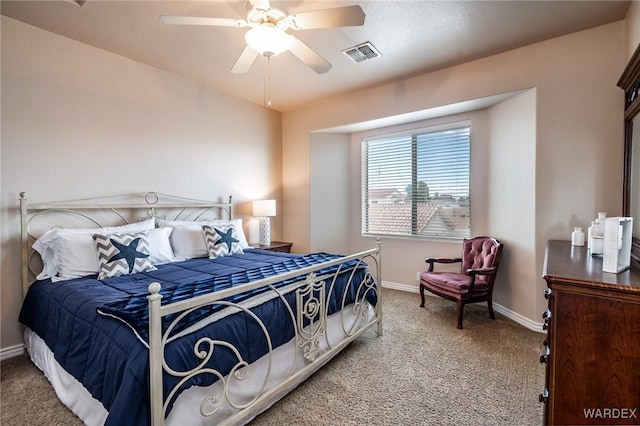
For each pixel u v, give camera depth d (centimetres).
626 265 144
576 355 124
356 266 255
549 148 278
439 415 176
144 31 261
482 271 301
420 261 414
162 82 338
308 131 458
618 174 251
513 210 315
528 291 296
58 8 229
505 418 173
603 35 254
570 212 270
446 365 229
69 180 274
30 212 253
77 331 167
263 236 425
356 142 468
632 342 115
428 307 356
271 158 469
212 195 390
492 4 225
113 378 131
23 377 213
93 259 243
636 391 115
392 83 374
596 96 257
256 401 163
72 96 275
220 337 150
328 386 203
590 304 122
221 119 399
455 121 376
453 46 286
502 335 279
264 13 190
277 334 180
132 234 266
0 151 239
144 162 325
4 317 242
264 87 385
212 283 200
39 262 257
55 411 178
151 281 223
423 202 411
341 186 473
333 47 286
